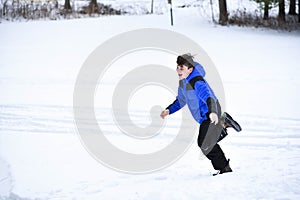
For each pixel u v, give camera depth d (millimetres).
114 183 5523
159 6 43656
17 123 9547
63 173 6109
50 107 11094
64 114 10375
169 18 35125
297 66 17812
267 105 11344
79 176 5949
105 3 44500
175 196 4699
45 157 7008
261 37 28031
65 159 6887
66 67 17641
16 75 15984
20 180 5758
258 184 4938
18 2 36469
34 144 7871
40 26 31078
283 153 7164
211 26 32062
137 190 5055
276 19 34344
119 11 40219
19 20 34031
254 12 38531
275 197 4496
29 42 25031
